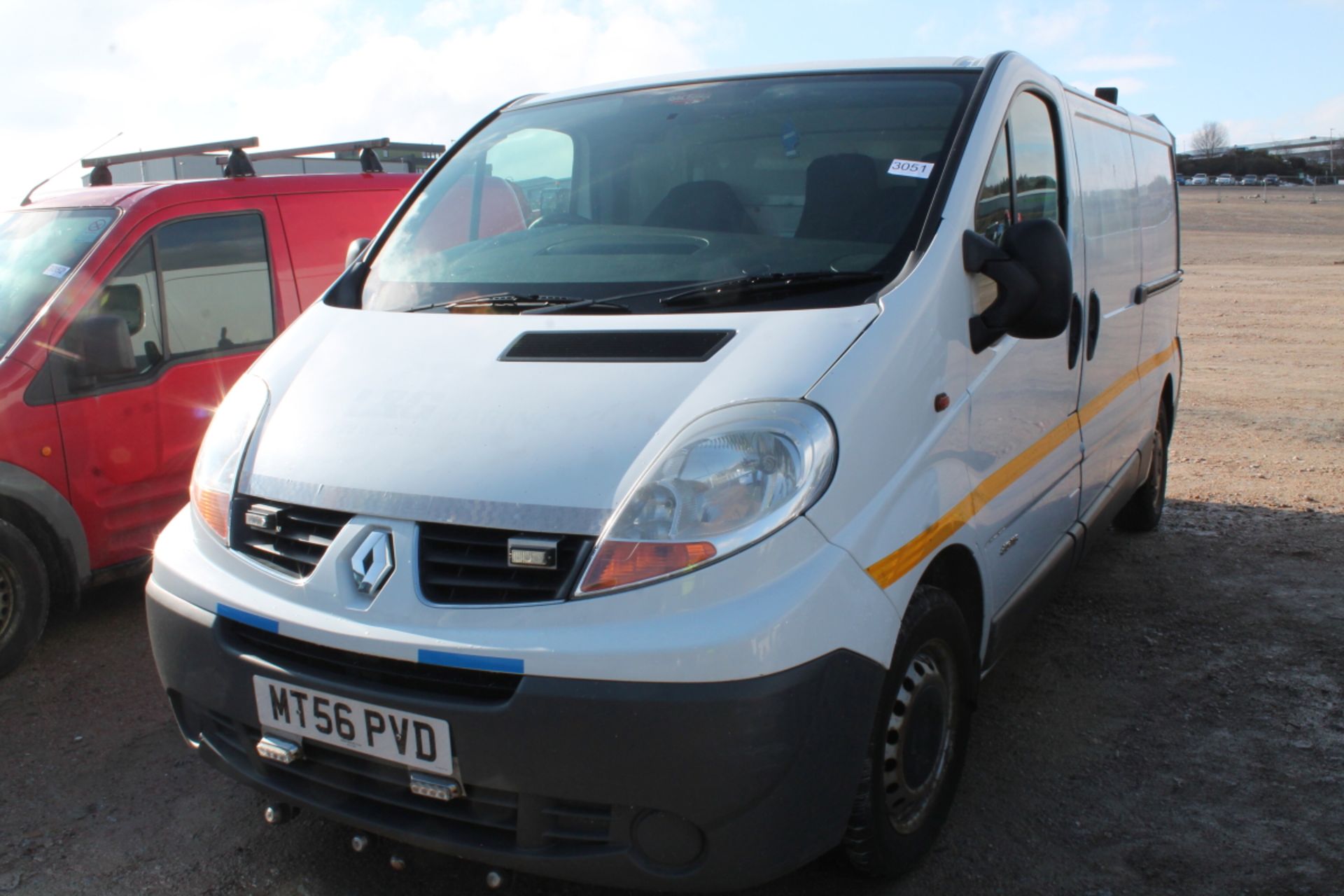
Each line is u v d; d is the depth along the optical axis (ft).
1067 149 12.59
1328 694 13.16
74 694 13.50
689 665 6.98
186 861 9.84
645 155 11.12
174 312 16.08
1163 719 12.56
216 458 9.16
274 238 17.58
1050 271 9.28
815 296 8.84
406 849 9.46
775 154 10.55
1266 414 32.96
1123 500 16.39
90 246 15.39
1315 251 126.11
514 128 12.47
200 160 23.58
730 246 9.76
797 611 7.25
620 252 10.05
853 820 8.38
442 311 9.95
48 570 14.76
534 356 8.74
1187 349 49.88
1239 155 412.98
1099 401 13.98
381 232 11.82
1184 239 152.25
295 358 9.84
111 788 11.17
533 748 7.16
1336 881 9.34
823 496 7.60
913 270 9.00
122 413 15.17
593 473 7.56
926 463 8.71
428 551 7.71
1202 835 10.11
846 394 7.95
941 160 9.93
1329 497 22.57
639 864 7.30
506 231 11.14
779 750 7.14
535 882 9.42
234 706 8.35
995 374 10.06
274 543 8.42
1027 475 11.07
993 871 9.52
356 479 8.09
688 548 7.23
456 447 8.01
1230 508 21.75
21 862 9.81
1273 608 16.03
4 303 15.03
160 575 8.95
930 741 9.30
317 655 7.91
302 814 10.58
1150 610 16.07
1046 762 11.57
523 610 7.30
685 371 8.13
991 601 10.32
